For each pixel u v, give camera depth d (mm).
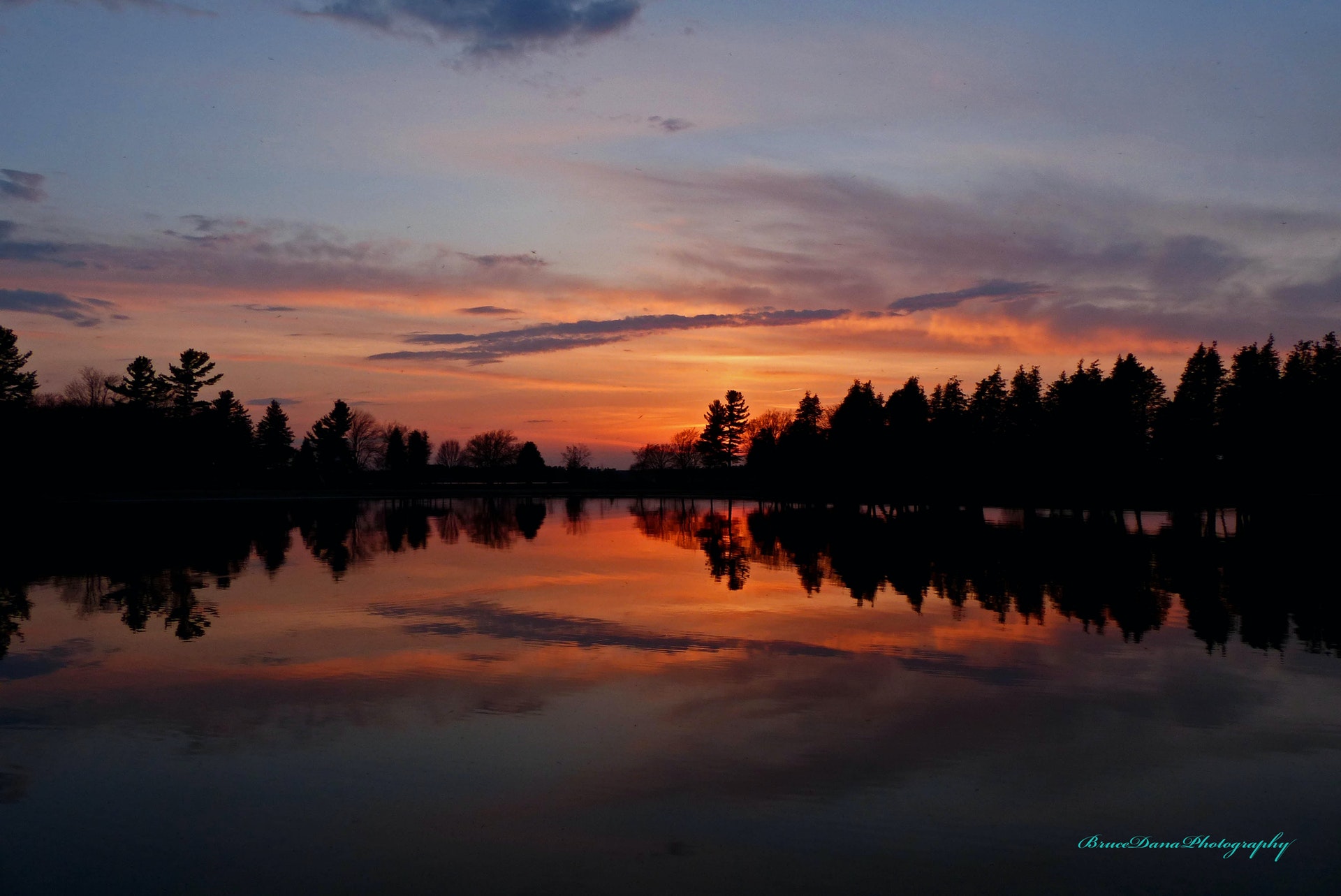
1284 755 10633
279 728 11344
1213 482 51312
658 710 12156
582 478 136750
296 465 128625
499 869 7746
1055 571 27016
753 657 15227
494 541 37875
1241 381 52062
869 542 37000
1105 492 54250
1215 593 22438
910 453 64500
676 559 30328
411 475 127625
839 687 13344
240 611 19516
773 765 10133
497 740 10922
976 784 9672
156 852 8039
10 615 19047
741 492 101625
